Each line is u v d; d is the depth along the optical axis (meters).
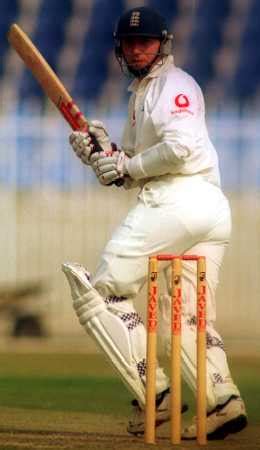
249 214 51.00
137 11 21.75
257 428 24.31
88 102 65.50
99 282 21.44
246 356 45.75
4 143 51.06
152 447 19.81
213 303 21.84
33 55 22.73
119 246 21.36
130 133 22.41
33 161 51.16
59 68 70.81
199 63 72.44
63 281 50.91
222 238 21.75
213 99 69.75
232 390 21.30
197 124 21.34
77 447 19.86
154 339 20.20
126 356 21.33
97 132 22.28
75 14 73.06
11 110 52.53
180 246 21.42
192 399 30.95
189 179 21.45
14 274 50.91
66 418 26.14
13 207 51.00
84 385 34.41
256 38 73.19
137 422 22.28
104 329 21.39
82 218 51.16
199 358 20.48
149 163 21.30
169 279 21.84
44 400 30.33
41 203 51.09
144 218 21.38
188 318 21.59
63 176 51.22
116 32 21.89
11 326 49.78
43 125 51.12
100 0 73.62
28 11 72.88
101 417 26.45
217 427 21.20
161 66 21.75
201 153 21.38
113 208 51.12
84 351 46.84
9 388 33.56
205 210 21.28
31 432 22.94
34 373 38.16
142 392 21.38
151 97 21.58
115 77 70.00
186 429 21.06
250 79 71.75
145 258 21.34
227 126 51.16
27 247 51.00
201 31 73.62
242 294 50.94
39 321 50.06
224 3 74.12
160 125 21.22
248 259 50.97
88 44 71.94
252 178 51.06
